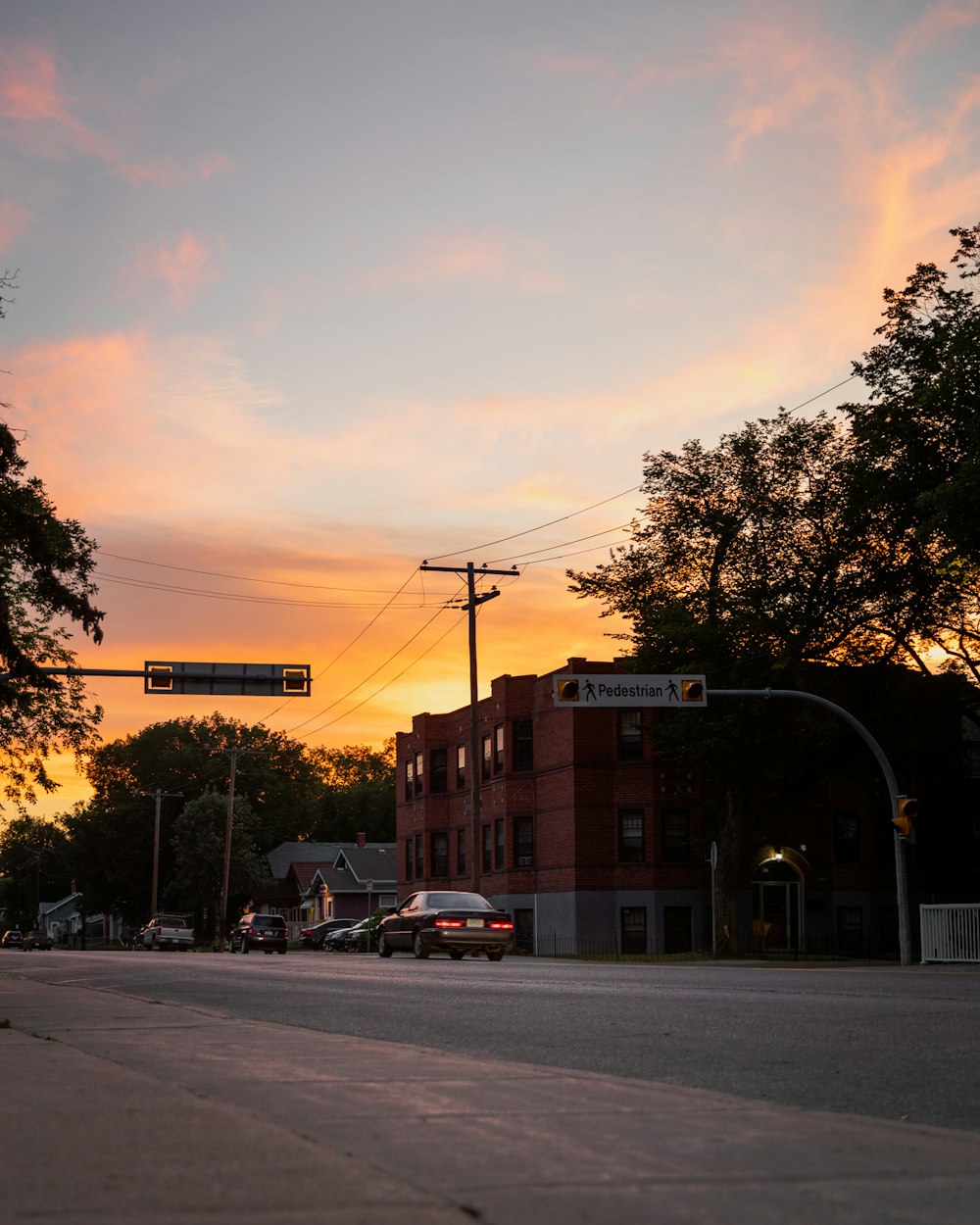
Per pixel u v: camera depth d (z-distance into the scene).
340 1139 6.11
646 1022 13.45
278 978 24.55
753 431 44.19
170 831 109.50
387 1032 12.91
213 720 119.75
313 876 101.56
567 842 53.38
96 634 22.36
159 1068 9.02
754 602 43.09
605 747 53.41
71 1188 5.02
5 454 21.11
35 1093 7.58
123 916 112.88
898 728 45.91
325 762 150.25
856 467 38.84
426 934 34.56
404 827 71.00
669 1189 5.13
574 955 49.59
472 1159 5.65
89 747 41.84
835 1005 15.33
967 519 33.03
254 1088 7.94
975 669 44.41
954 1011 14.38
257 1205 4.73
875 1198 5.03
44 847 142.75
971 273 36.53
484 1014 14.84
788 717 46.84
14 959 43.59
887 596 43.72
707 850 48.84
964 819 55.84
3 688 21.12
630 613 45.81
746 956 44.72
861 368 38.16
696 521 44.50
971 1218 4.73
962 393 34.97
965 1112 7.71
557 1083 8.24
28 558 22.42
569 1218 4.63
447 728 67.50
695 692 31.88
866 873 54.47
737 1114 6.99
